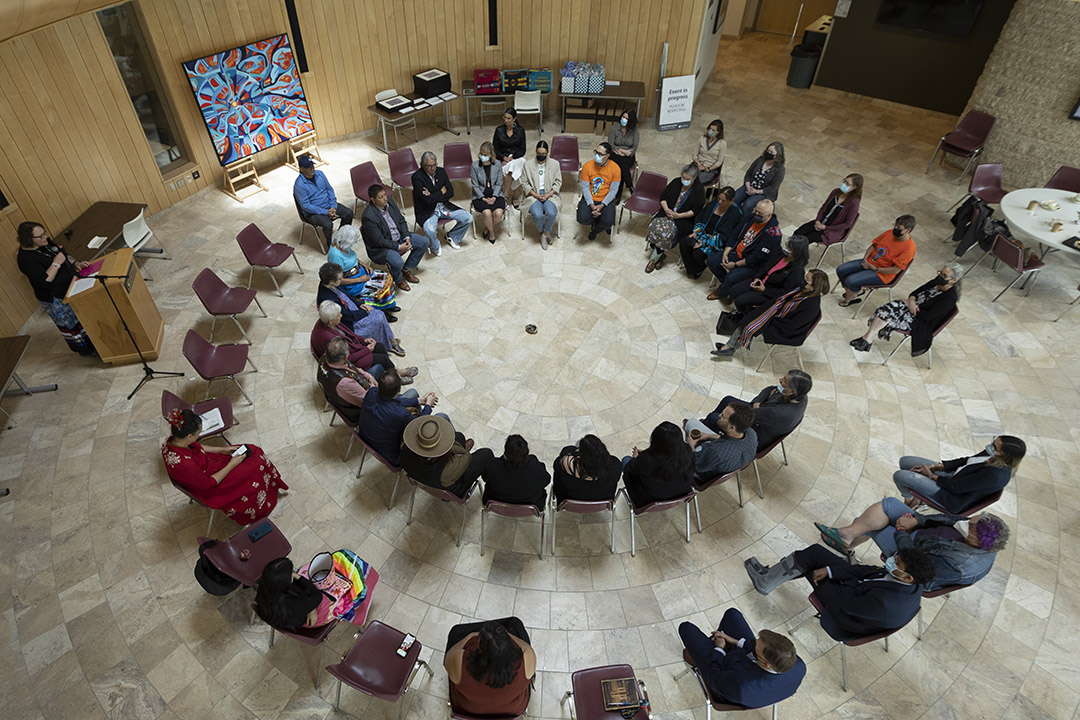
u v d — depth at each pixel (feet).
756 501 16.96
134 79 25.17
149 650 13.62
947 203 28.63
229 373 18.08
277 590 11.38
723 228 22.91
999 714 12.94
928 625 14.40
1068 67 26.63
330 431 18.47
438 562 15.42
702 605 14.75
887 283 21.74
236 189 29.12
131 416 18.69
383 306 21.85
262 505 15.48
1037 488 17.29
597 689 11.73
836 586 12.85
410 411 17.10
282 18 28.07
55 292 19.36
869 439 18.56
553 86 35.06
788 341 19.72
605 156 24.36
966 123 29.96
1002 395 19.94
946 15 32.71
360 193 26.07
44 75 21.52
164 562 15.20
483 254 25.58
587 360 20.95
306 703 12.92
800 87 38.86
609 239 26.40
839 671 13.61
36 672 13.24
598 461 13.42
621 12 32.04
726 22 45.01
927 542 13.30
